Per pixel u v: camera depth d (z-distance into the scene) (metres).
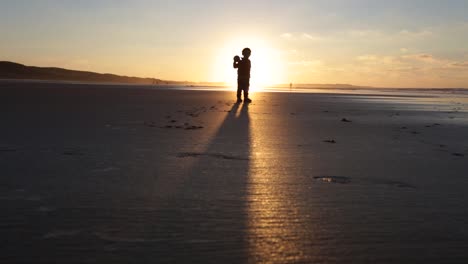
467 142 7.36
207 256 2.33
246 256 2.35
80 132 7.40
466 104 23.89
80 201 3.29
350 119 11.91
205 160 5.12
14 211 3.02
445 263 2.31
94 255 2.30
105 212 3.04
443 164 5.20
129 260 2.24
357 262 2.30
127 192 3.59
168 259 2.27
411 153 6.03
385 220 3.01
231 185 3.93
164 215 3.01
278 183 4.05
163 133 7.57
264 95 33.03
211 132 7.93
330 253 2.41
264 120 10.78
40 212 3.01
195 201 3.38
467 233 2.77
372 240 2.62
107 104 15.68
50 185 3.75
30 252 2.33
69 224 2.78
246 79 19.28
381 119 12.14
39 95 21.12
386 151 6.18
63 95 22.05
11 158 4.93
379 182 4.20
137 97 22.48
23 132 7.22
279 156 5.54
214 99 22.31
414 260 2.34
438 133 8.76
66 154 5.25
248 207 3.26
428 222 2.98
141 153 5.48
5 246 2.41
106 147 5.87
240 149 6.02
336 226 2.87
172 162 4.95
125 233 2.64
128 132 7.58
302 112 14.22
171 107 14.93
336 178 4.34
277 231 2.75
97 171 4.36
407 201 3.51
